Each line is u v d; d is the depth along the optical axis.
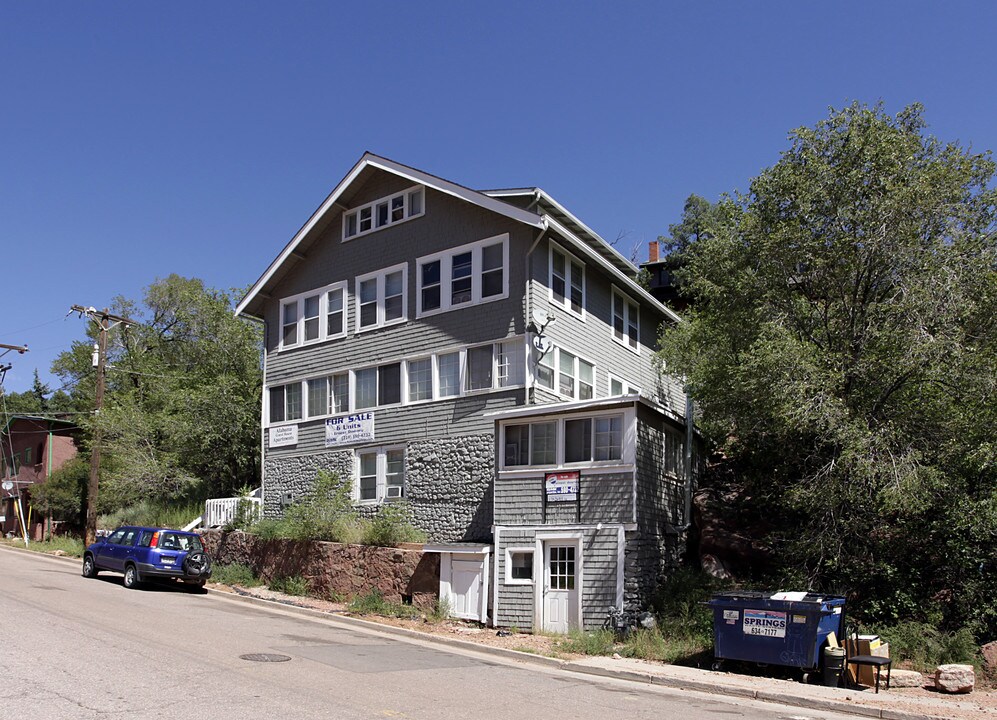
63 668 11.28
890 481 16.38
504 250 23.98
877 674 13.07
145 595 21.38
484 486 23.14
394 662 13.98
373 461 26.22
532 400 22.73
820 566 18.45
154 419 36.25
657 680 14.13
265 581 25.25
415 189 26.55
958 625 16.50
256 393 36.19
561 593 19.91
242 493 29.73
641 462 20.23
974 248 17.11
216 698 10.08
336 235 28.55
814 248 18.27
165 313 50.81
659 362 27.62
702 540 22.97
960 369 16.28
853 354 18.23
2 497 52.03
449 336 24.73
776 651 13.98
